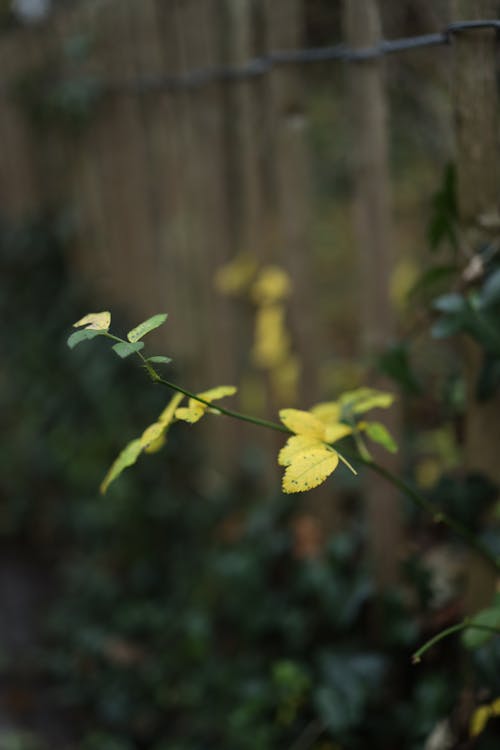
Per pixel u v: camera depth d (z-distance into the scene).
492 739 1.44
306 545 2.18
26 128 3.70
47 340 3.63
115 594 2.83
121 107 2.93
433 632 1.70
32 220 3.80
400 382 1.54
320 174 4.39
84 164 3.34
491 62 1.25
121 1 2.73
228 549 2.52
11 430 3.73
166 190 2.77
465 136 1.30
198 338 2.84
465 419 1.48
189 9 2.35
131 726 2.37
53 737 2.39
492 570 1.47
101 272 3.43
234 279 2.47
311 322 2.14
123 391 3.13
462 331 1.31
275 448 2.44
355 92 1.66
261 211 2.35
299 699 1.92
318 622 2.03
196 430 2.94
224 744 2.07
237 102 2.28
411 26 2.23
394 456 1.82
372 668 1.83
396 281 3.06
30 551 3.45
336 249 4.28
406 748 1.73
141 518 2.92
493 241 1.33
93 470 3.17
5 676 2.68
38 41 3.40
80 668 2.60
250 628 2.18
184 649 2.39
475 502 1.48
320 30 2.34
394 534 1.86
